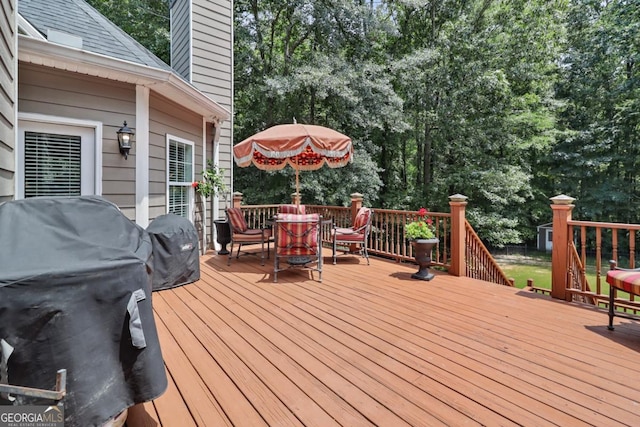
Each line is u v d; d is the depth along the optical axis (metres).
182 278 4.05
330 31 10.20
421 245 4.31
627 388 1.90
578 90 13.04
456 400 1.79
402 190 13.05
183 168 5.52
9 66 2.39
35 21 3.94
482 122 10.91
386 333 2.66
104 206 1.77
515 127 11.00
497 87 10.27
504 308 3.24
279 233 4.23
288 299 3.53
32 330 1.21
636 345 2.44
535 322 2.88
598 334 2.63
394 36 11.75
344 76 9.48
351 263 5.36
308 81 9.11
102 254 1.45
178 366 2.15
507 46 10.77
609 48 11.82
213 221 6.50
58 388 1.14
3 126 2.20
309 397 1.83
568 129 12.92
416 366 2.15
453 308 3.24
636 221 12.80
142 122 4.34
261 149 4.54
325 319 2.96
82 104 3.86
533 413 1.68
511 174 11.01
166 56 11.72
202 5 6.55
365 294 3.71
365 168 10.09
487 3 11.23
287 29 11.21
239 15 11.20
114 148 4.12
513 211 12.76
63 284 1.27
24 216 1.50
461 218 4.49
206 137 6.32
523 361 2.21
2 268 1.23
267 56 11.41
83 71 3.77
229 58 7.00
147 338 1.49
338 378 2.01
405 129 10.67
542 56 10.74
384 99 10.05
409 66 10.41
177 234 4.02
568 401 1.78
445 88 11.13
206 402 1.79
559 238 3.50
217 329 2.75
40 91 3.59
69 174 3.84
